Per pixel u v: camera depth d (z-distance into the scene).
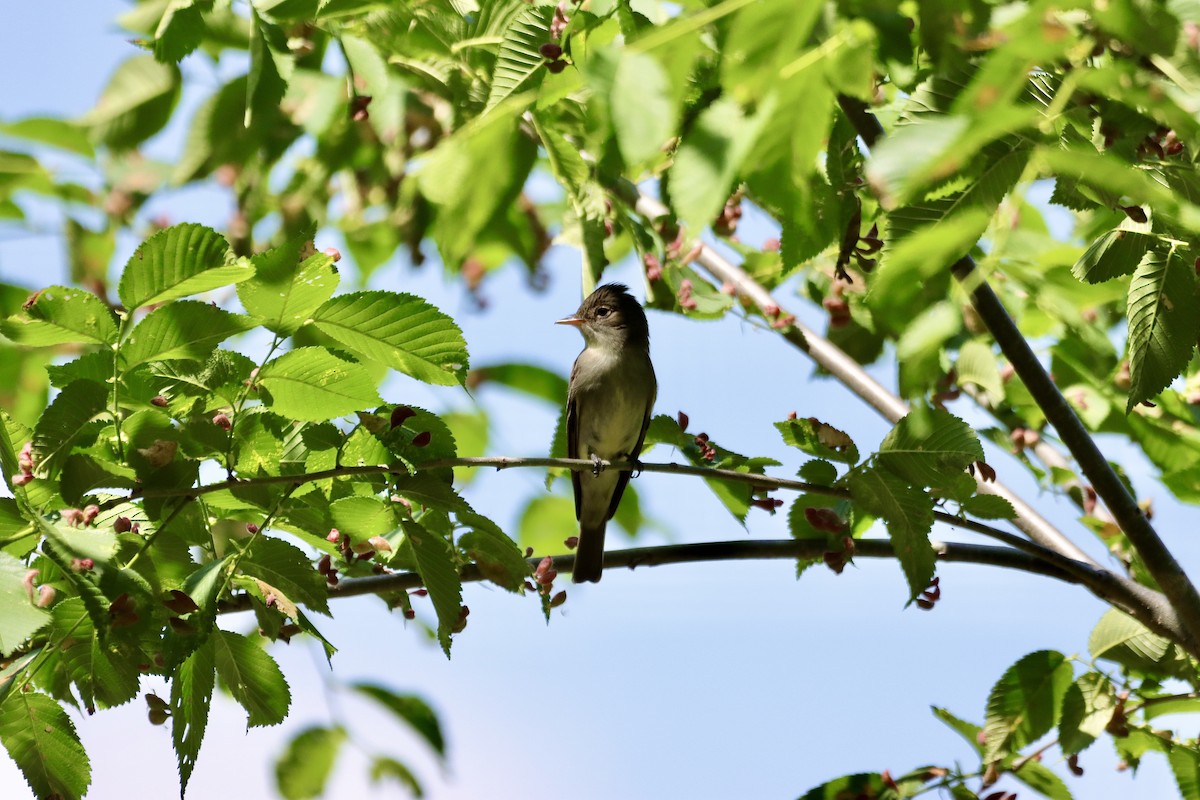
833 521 7.36
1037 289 9.53
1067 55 4.01
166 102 8.89
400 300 6.33
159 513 6.38
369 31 7.81
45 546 5.91
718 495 8.42
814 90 3.48
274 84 7.05
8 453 5.88
